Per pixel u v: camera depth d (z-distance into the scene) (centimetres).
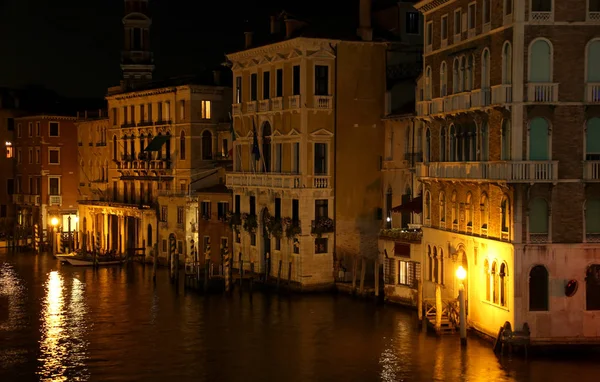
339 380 3528
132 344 4219
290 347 4072
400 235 4878
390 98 5506
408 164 5247
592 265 3716
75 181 9444
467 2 4172
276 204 5759
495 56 3862
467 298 4172
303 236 5422
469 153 4194
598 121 3725
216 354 3988
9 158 9944
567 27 3672
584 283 3712
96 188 8700
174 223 7062
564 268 3700
